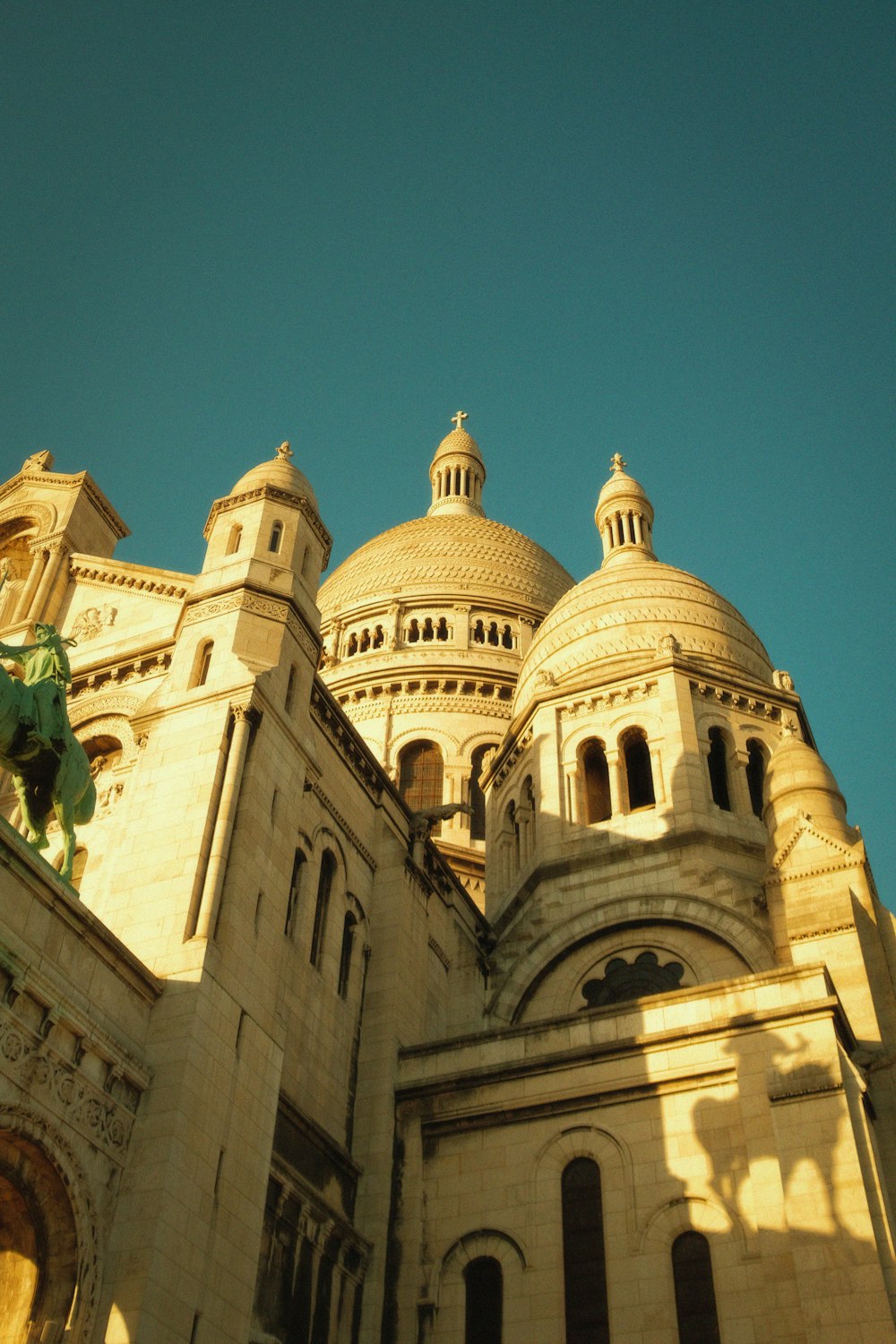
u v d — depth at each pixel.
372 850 38.53
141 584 41.84
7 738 26.59
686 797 42.75
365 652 68.19
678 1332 26.75
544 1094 31.39
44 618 41.94
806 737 47.81
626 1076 30.62
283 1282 27.47
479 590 70.38
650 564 53.69
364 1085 33.75
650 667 46.62
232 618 34.25
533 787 46.69
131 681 38.31
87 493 45.78
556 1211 29.66
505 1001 40.47
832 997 29.12
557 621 52.22
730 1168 28.27
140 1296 22.61
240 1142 26.48
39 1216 22.97
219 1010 27.11
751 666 49.00
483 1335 28.81
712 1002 30.86
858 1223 25.83
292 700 34.34
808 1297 25.34
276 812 31.78
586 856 42.94
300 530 37.84
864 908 34.50
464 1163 31.53
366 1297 30.00
